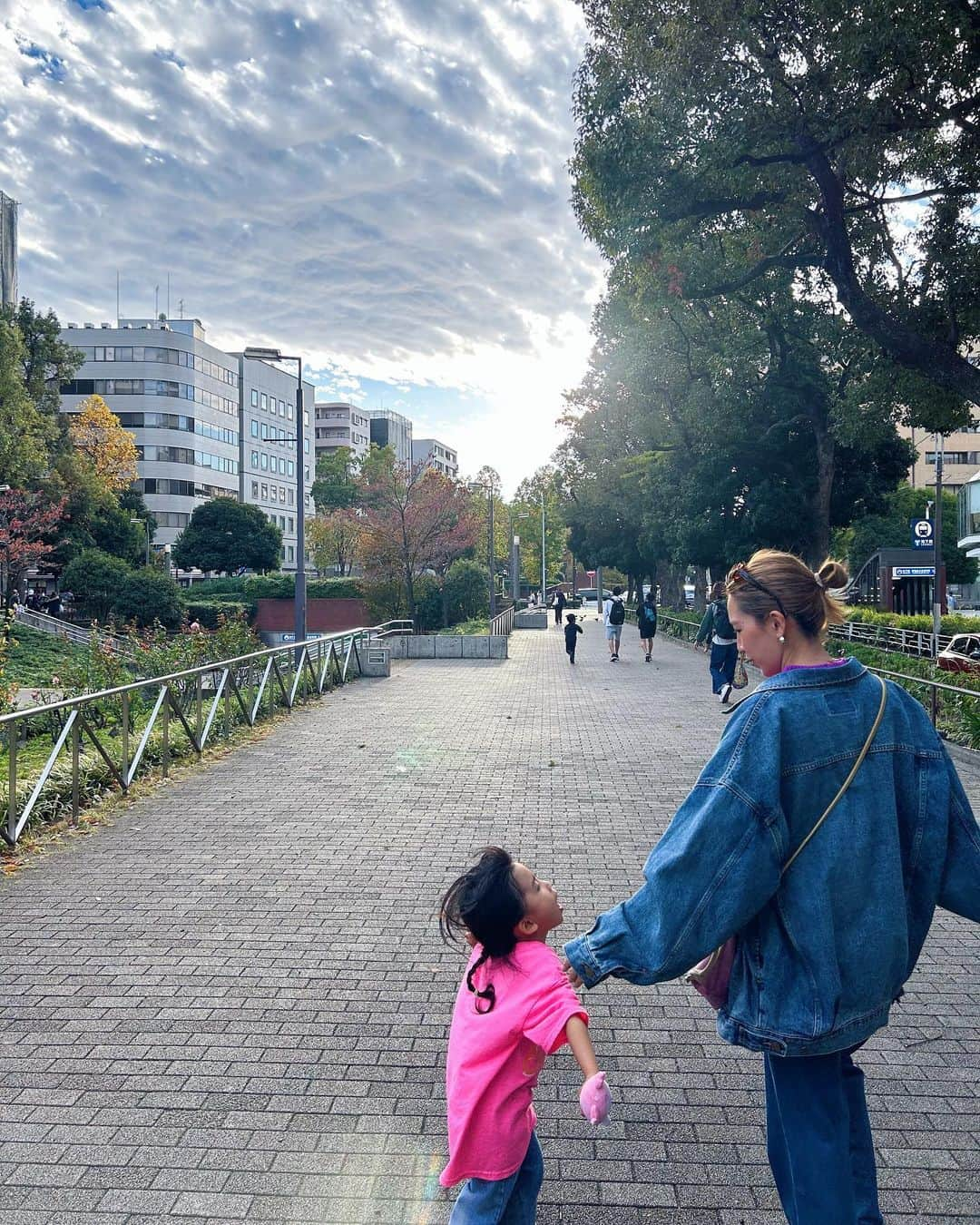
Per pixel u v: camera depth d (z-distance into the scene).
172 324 97.25
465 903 2.22
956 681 12.80
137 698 10.52
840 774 1.90
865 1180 2.06
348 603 51.31
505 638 24.69
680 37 12.70
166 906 5.52
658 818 7.57
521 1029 2.14
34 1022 4.05
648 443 33.47
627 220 14.21
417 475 37.38
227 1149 3.12
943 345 13.94
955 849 1.97
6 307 49.09
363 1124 3.26
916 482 80.94
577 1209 2.80
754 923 1.95
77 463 52.09
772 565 2.09
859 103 12.41
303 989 4.38
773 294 23.34
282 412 117.94
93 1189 2.91
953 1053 3.78
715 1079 3.58
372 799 8.26
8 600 45.09
